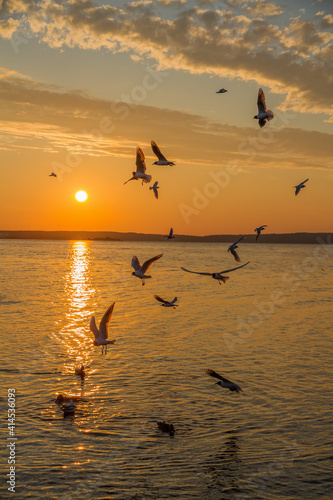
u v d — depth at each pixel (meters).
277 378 31.00
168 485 18.78
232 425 23.88
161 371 32.16
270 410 25.73
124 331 45.19
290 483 19.06
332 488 18.80
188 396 27.61
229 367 33.41
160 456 20.84
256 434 22.98
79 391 28.00
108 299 68.00
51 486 18.48
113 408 25.66
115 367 32.91
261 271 128.50
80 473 19.38
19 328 45.00
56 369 32.09
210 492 18.34
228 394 27.98
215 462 20.42
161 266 140.12
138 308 59.88
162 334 44.03
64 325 47.25
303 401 27.02
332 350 38.47
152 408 25.75
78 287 82.94
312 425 23.98
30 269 122.50
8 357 34.53
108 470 19.58
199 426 23.75
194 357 35.91
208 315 55.06
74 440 22.02
